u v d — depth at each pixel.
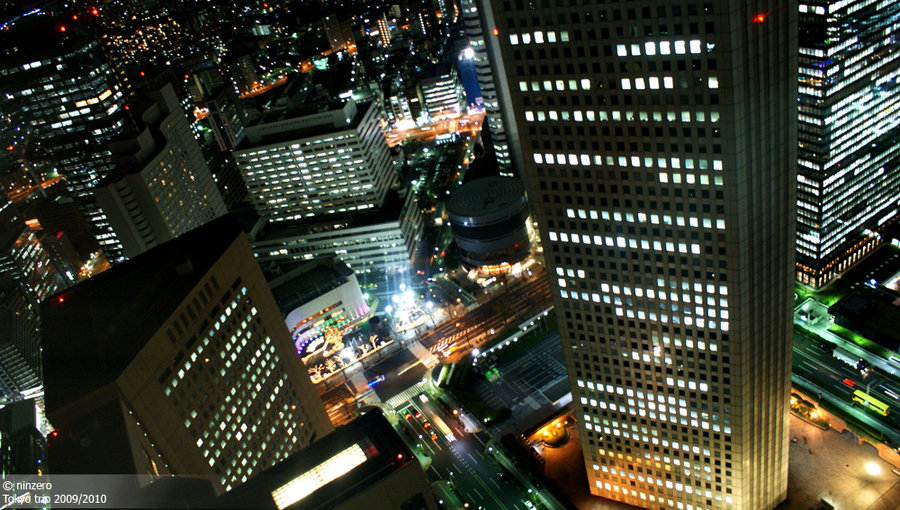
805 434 183.50
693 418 147.88
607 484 177.62
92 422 110.62
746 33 95.06
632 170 117.56
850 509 163.38
